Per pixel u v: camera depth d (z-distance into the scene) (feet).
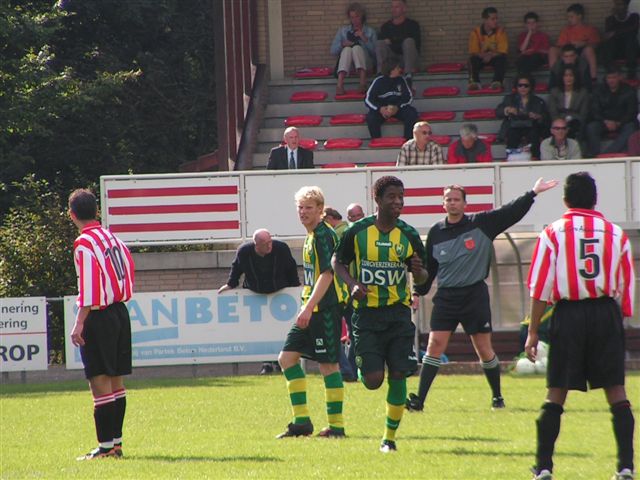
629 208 213.05
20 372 205.46
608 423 118.83
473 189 214.07
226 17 270.87
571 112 248.11
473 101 275.18
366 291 96.27
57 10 364.58
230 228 215.72
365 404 141.59
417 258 98.32
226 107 269.85
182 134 434.71
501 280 209.26
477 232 133.08
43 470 91.50
